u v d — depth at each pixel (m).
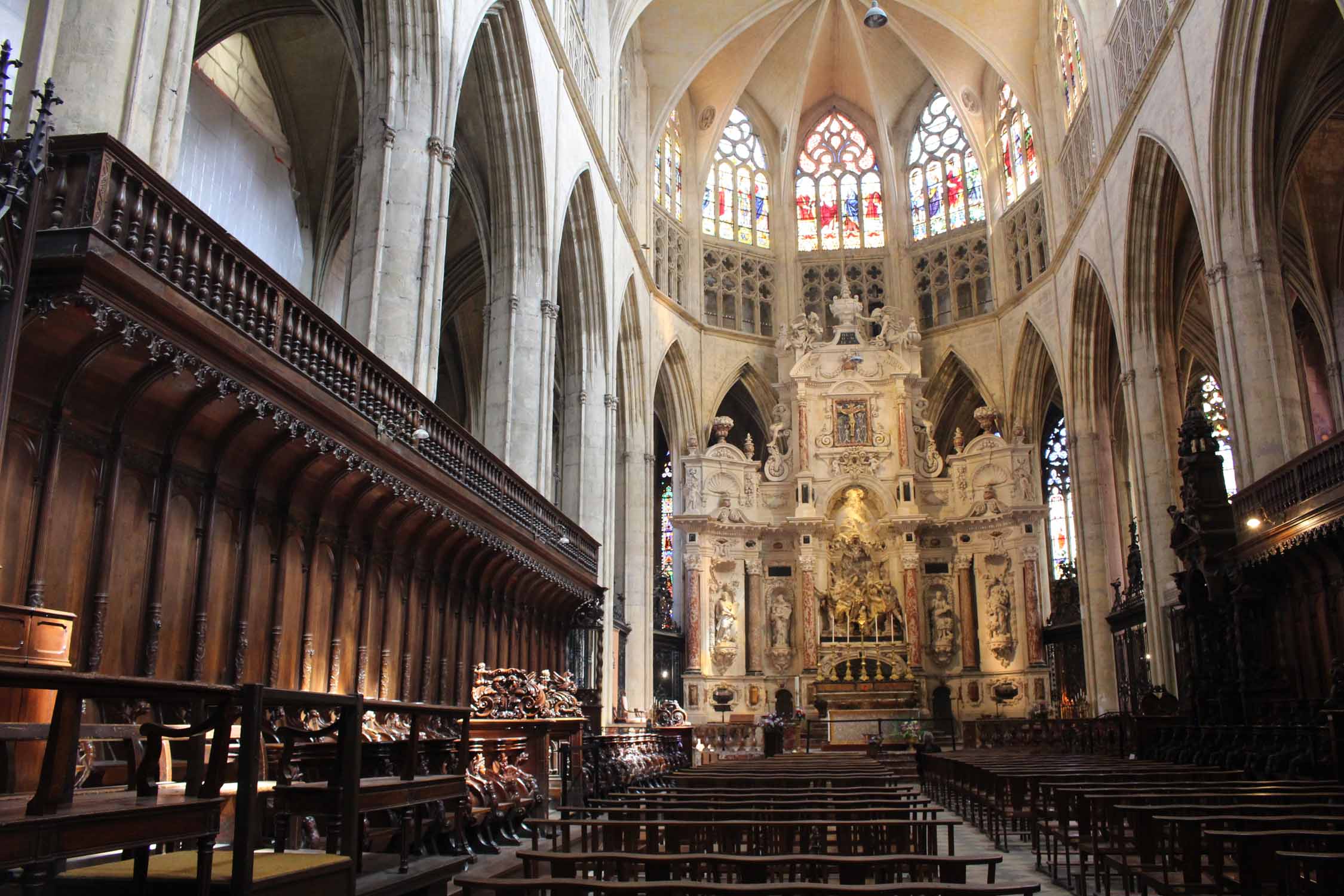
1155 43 27.72
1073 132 36.38
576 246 31.73
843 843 10.49
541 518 22.64
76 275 8.26
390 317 17.45
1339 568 18.28
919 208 47.16
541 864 10.95
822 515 42.72
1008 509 41.22
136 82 10.41
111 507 9.97
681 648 43.47
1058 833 11.45
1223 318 23.98
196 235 10.02
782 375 45.22
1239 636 20.84
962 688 41.25
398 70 18.62
